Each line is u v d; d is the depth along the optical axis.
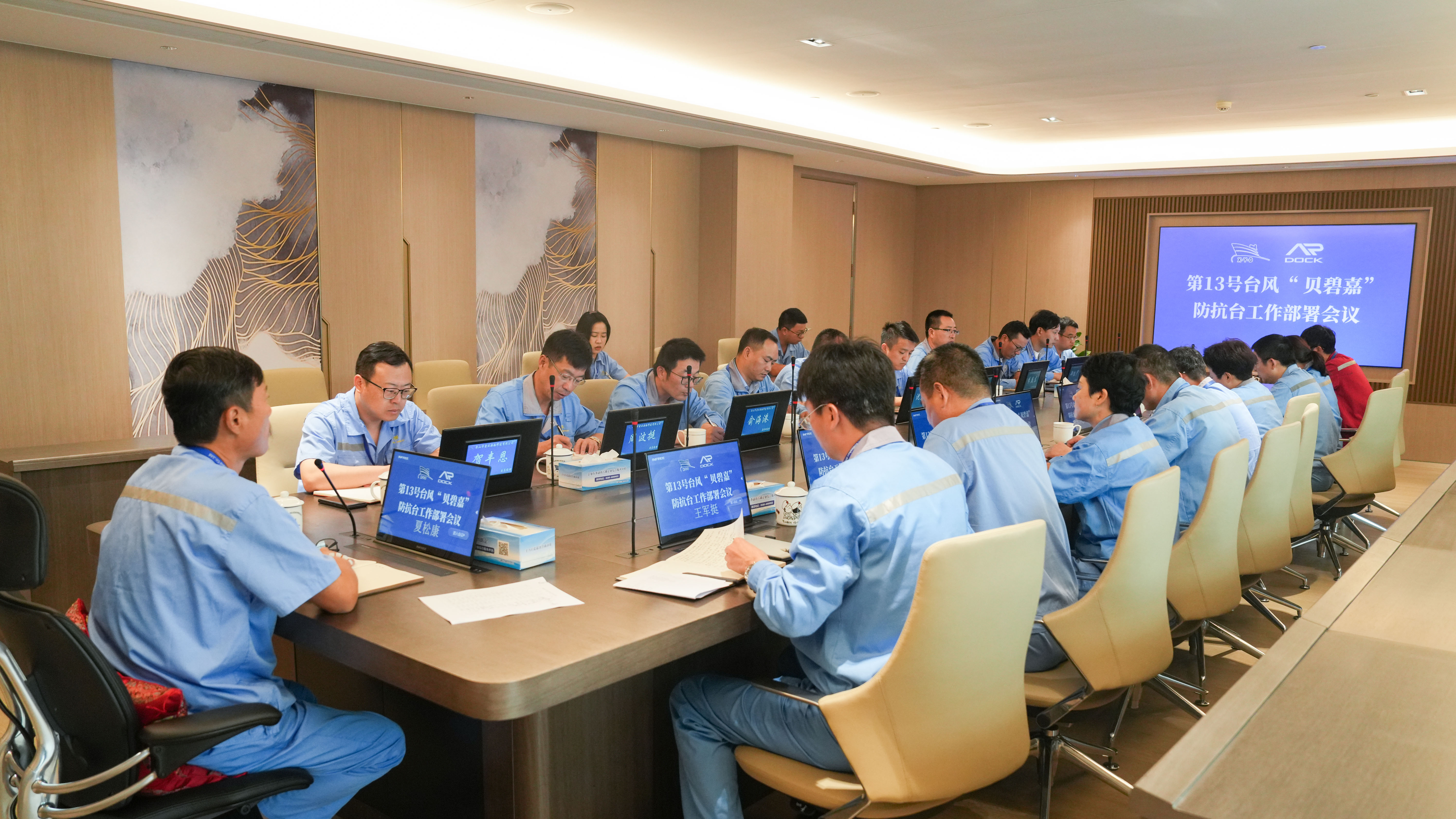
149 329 5.43
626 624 1.95
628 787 2.33
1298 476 4.05
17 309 4.93
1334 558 5.00
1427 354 8.85
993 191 10.97
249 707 1.75
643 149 8.12
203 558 1.84
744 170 8.45
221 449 2.00
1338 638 1.27
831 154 8.71
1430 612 1.38
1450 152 8.16
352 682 2.52
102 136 5.15
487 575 2.28
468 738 2.22
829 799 1.88
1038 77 6.39
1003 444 2.62
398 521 2.52
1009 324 7.70
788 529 2.74
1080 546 3.22
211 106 5.56
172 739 1.62
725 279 8.59
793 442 2.89
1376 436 4.69
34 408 5.02
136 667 1.82
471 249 6.98
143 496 1.89
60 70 4.96
